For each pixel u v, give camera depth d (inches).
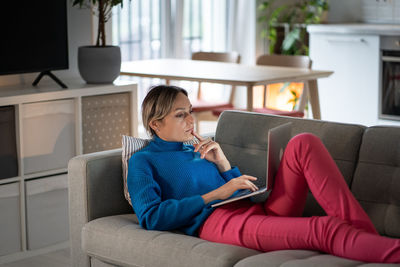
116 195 102.0
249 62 277.9
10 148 130.3
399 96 232.1
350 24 260.7
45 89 139.0
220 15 275.6
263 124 105.3
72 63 161.5
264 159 103.1
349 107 247.6
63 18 147.2
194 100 209.9
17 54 139.1
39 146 135.3
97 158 100.1
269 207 90.5
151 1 253.8
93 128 144.0
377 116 239.8
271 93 212.7
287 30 278.8
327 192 83.4
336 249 78.0
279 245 83.5
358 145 95.0
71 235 101.5
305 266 72.8
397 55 229.8
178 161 97.0
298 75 166.7
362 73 241.1
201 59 216.7
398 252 72.7
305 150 86.4
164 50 260.4
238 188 90.4
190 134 99.0
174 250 84.5
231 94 205.0
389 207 89.6
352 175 94.2
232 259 80.0
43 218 136.3
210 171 99.0
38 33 142.5
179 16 259.1
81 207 99.1
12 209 131.1
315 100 181.2
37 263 130.1
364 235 76.6
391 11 260.4
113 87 145.3
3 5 135.6
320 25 251.3
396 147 90.7
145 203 91.7
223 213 90.9
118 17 243.6
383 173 90.8
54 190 137.7
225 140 108.3
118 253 90.8
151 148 98.7
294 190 88.4
